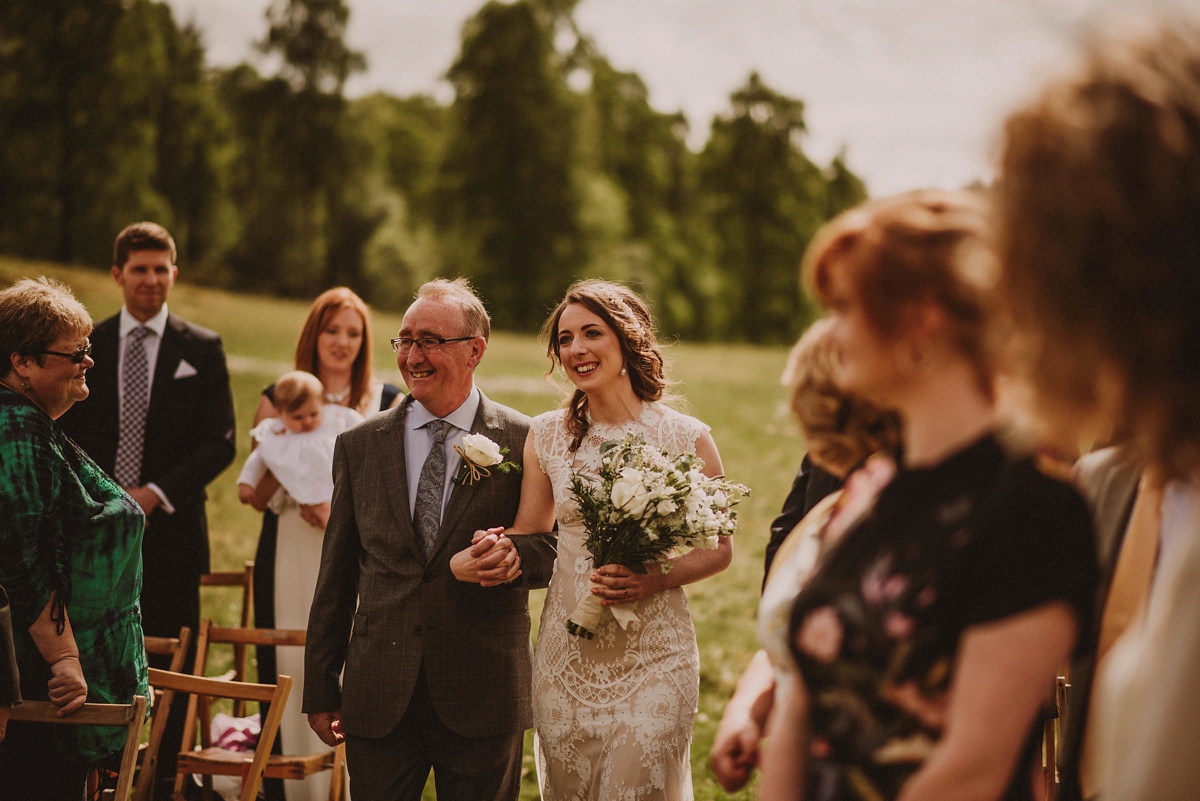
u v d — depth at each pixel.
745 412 21.28
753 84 61.84
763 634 2.00
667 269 54.59
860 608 1.53
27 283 3.27
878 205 1.59
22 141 36.91
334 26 49.78
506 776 3.58
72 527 3.13
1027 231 1.34
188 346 5.15
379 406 5.41
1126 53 1.32
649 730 3.20
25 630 3.01
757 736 2.12
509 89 44.91
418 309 3.65
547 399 20.91
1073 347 1.34
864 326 1.51
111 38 37.50
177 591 4.94
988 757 1.36
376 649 3.46
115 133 37.91
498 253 45.66
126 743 2.94
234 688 3.57
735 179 61.56
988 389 1.54
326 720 3.61
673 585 3.31
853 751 1.52
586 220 46.31
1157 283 1.27
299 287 50.38
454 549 3.51
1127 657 1.50
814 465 3.51
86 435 4.93
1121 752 1.43
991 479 1.46
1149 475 1.55
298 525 4.74
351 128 51.25
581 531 3.43
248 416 15.66
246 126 49.94
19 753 3.04
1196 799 1.28
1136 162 1.26
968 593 1.43
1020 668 1.37
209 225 47.22
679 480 3.17
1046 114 1.33
